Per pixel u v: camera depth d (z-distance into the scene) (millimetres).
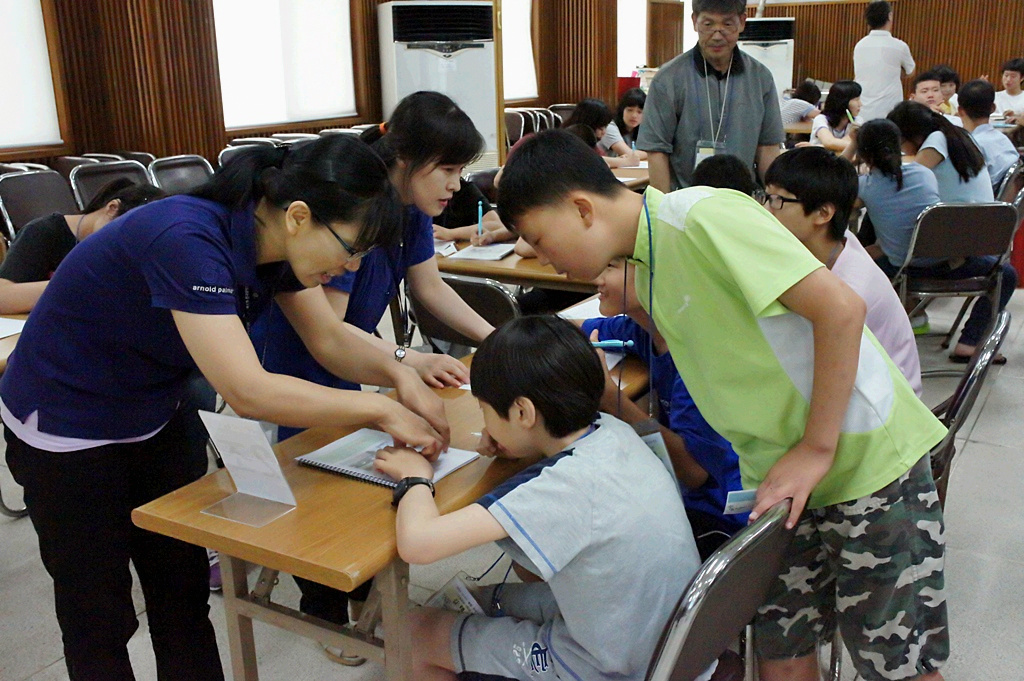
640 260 1312
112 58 5422
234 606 1450
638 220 1289
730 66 3471
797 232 2156
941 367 3914
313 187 1195
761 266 1175
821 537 1442
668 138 3582
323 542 1191
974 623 2201
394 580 1230
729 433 1389
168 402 1500
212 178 1288
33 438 1421
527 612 1514
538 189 1266
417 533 1172
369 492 1342
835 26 11930
